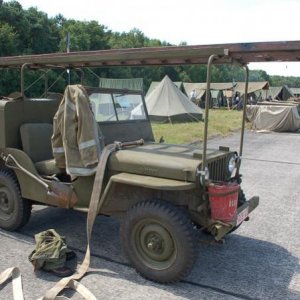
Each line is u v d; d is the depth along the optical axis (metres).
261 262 4.19
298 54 3.33
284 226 5.34
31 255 3.86
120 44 59.28
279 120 18.34
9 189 4.80
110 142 4.55
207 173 3.52
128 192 3.91
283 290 3.62
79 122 3.99
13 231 4.87
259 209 6.07
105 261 4.09
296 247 4.62
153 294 3.49
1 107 4.80
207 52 3.40
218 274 3.89
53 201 4.41
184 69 63.56
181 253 3.49
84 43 49.12
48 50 40.19
